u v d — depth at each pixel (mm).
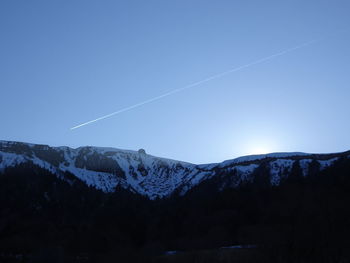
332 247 74688
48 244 101188
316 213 90562
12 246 101688
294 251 76875
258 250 81562
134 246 109438
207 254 85312
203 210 137250
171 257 89438
